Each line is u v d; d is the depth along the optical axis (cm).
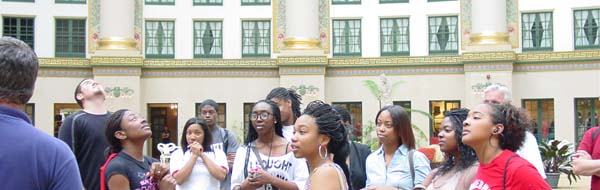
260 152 718
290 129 830
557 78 2936
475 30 2980
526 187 434
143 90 3081
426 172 662
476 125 461
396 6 3109
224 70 3112
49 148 341
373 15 3120
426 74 3047
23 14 3036
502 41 2934
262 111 712
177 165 801
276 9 3131
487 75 2914
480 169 464
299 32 3052
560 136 2919
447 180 566
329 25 3136
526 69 2977
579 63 2909
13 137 339
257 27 3150
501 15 2953
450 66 3020
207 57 3134
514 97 2977
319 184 466
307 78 3020
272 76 3111
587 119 2902
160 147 714
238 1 3147
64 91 3039
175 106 3106
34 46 3045
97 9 3097
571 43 2945
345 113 811
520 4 3016
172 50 3134
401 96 3061
